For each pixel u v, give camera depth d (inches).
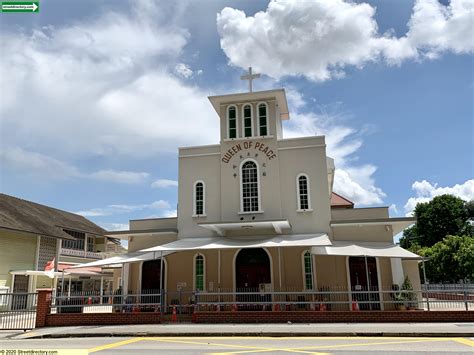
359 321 817.5
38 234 1487.5
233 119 1169.4
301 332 677.9
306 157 1090.7
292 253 1042.1
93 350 551.5
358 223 1018.7
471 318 790.5
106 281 2023.9
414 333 646.5
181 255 1106.1
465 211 2554.1
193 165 1152.2
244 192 1105.4
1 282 1355.8
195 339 660.7
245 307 973.8
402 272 984.3
